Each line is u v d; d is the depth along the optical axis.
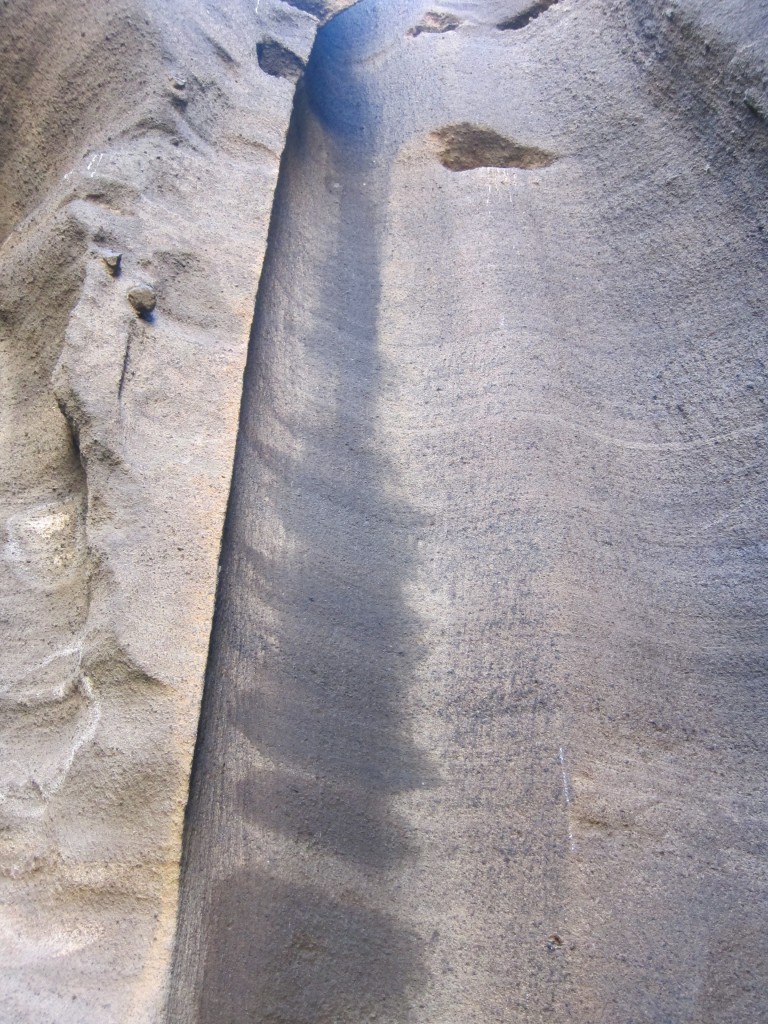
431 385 4.48
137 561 3.18
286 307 4.55
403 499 4.06
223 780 2.90
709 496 3.94
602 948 2.84
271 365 4.22
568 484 3.96
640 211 4.96
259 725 3.12
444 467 4.13
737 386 4.12
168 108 4.79
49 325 4.16
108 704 2.93
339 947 2.84
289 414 4.13
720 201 4.59
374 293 4.97
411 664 3.53
